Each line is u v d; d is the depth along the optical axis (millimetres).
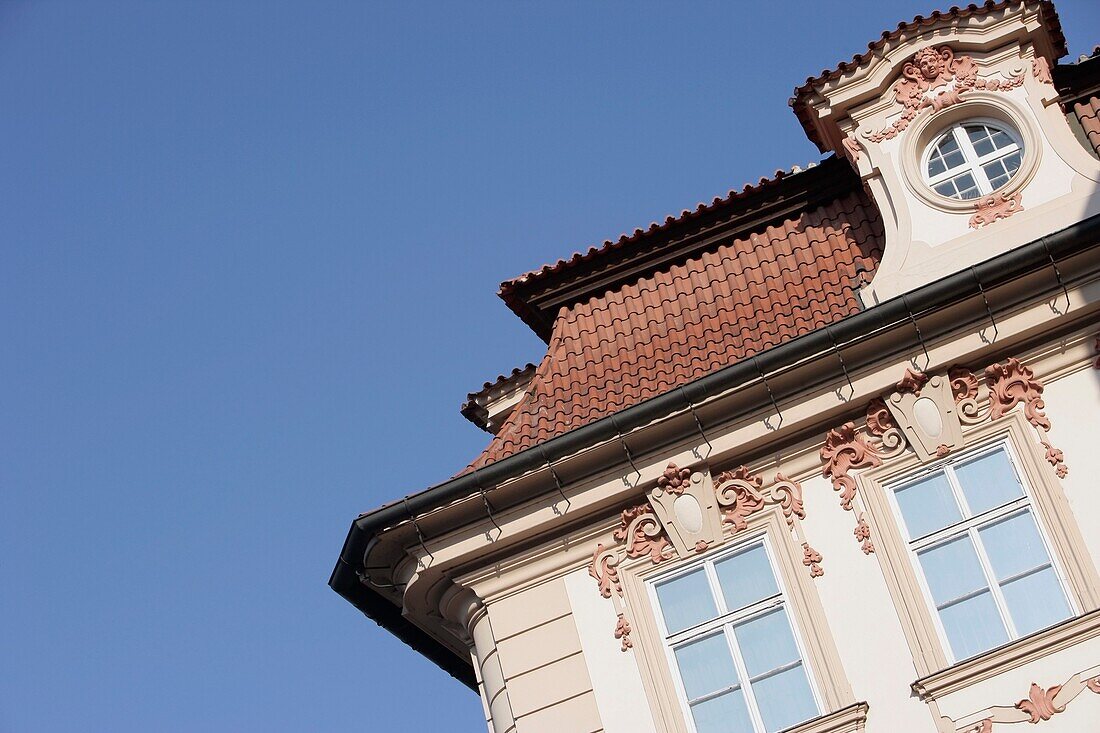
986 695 15109
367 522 17172
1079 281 16453
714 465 16969
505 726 16516
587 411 17781
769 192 19188
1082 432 16125
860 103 18391
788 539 16484
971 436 16391
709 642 16312
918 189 17719
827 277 18156
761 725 15812
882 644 15742
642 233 19406
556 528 17172
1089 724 14727
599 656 16516
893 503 16406
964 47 18172
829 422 16859
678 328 18531
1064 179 17203
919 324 16609
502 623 16969
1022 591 15688
